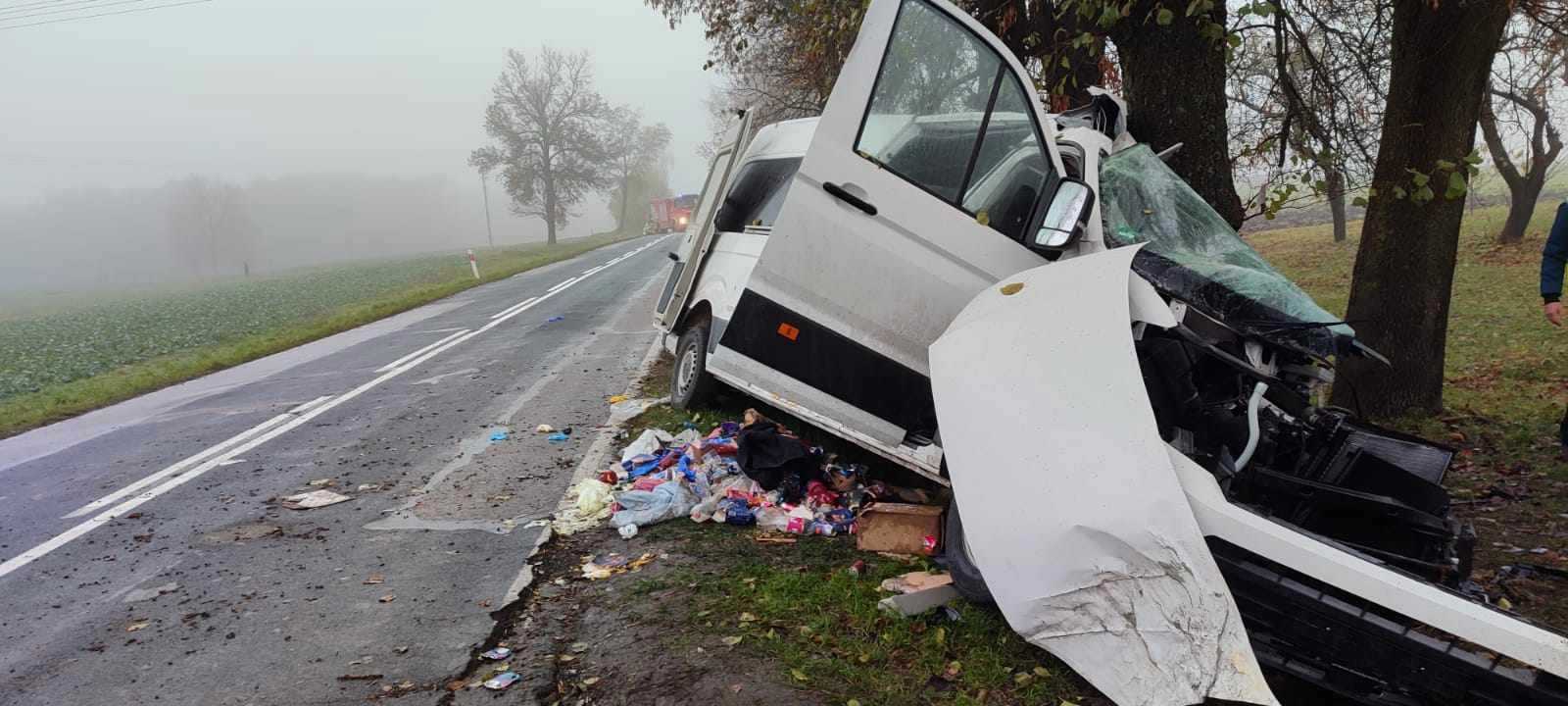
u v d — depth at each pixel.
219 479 6.14
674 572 4.16
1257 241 29.77
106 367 15.77
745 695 3.08
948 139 4.26
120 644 3.67
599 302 17.94
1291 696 3.05
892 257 4.25
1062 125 5.18
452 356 11.64
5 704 3.23
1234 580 2.64
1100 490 2.74
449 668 3.39
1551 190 31.39
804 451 5.05
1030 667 3.20
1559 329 11.35
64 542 4.96
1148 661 2.67
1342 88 7.80
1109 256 3.22
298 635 3.70
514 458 6.33
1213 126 5.98
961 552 3.66
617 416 7.21
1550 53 9.90
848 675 3.18
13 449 7.89
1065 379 2.96
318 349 13.83
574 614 3.81
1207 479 2.74
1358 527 3.29
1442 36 6.09
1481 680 2.32
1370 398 6.86
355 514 5.27
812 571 4.11
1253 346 3.50
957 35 4.20
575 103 71.19
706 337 6.58
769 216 6.05
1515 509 5.01
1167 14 5.31
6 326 30.89
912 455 4.34
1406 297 6.69
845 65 4.11
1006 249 4.32
